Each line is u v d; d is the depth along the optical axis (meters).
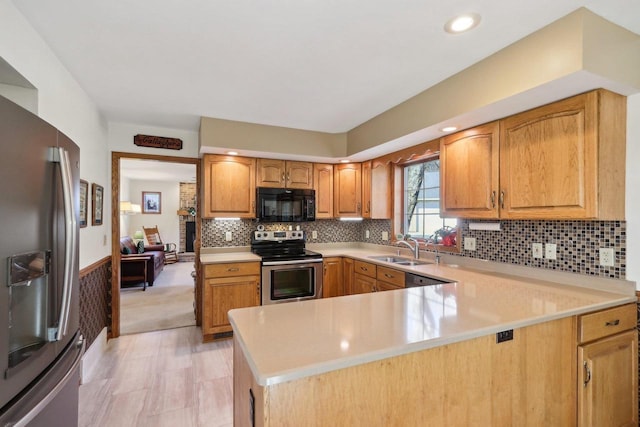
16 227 1.08
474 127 2.36
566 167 1.78
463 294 1.78
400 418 1.12
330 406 1.01
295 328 1.24
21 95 1.71
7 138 1.04
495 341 1.30
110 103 2.80
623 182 1.79
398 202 3.90
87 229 2.60
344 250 4.21
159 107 2.89
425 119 2.44
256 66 2.10
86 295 2.57
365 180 3.95
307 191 3.88
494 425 1.30
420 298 1.70
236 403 1.38
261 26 1.65
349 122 3.34
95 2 1.48
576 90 1.70
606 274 1.89
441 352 1.19
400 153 3.28
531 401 1.39
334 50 1.89
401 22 1.61
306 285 3.64
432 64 2.04
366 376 1.06
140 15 1.57
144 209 8.68
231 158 3.57
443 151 2.65
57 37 1.76
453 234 3.04
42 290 1.24
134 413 2.06
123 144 3.43
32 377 1.16
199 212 3.75
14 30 1.50
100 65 2.09
